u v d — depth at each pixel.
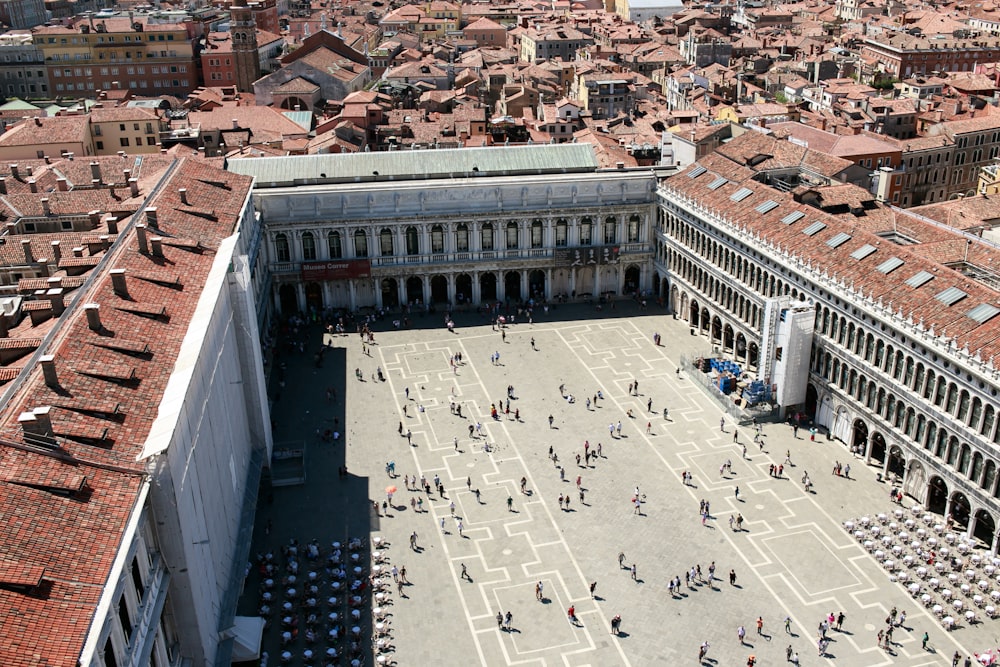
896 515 96.38
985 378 85.56
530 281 157.50
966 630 81.69
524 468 107.75
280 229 144.12
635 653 80.06
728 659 79.00
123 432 63.59
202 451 71.56
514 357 135.38
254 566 91.00
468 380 128.75
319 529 97.00
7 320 82.88
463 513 99.62
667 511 99.19
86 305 73.69
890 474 103.00
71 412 62.88
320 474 106.94
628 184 150.38
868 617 83.50
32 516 53.06
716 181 141.75
